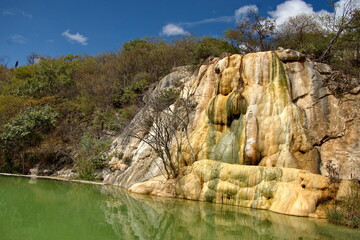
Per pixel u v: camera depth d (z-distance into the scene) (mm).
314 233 10555
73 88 36750
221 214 13109
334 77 18328
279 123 16953
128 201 15852
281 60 18609
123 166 23062
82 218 12547
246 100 18078
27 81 37562
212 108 19359
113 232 10812
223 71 19766
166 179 17734
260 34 28609
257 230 10906
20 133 27000
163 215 13086
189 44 37562
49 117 29062
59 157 28219
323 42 21906
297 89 18047
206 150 18422
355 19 21109
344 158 16328
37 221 11812
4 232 10211
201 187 16031
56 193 18062
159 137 19266
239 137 17422
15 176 25531
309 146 16531
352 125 16906
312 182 13336
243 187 14836
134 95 32094
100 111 32312
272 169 14438
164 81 28172
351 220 11609
